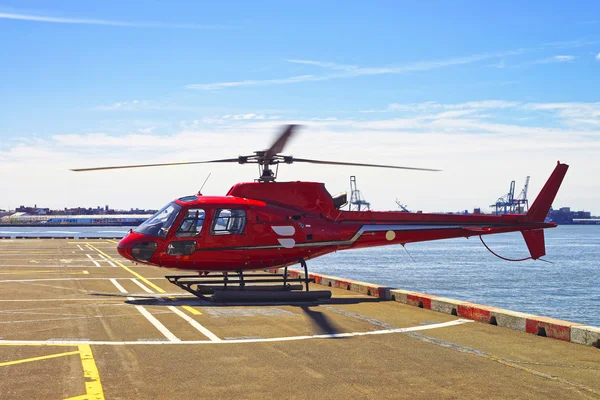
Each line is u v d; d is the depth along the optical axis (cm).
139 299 1619
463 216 1872
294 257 1706
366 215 1792
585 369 879
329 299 1656
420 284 5219
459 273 6450
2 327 1155
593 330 1030
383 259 9300
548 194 1941
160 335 1098
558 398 738
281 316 1341
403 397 736
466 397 739
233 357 933
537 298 4444
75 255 3772
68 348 974
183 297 1677
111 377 802
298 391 756
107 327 1169
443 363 907
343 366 884
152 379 798
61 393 725
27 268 2691
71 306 1455
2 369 834
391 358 937
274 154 1650
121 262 3158
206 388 762
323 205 1759
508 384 796
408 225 1816
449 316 1353
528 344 1049
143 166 1667
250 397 729
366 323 1256
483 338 1100
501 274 6400
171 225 1630
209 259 1645
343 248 1764
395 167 1752
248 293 1573
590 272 6800
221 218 1656
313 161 1714
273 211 1700
